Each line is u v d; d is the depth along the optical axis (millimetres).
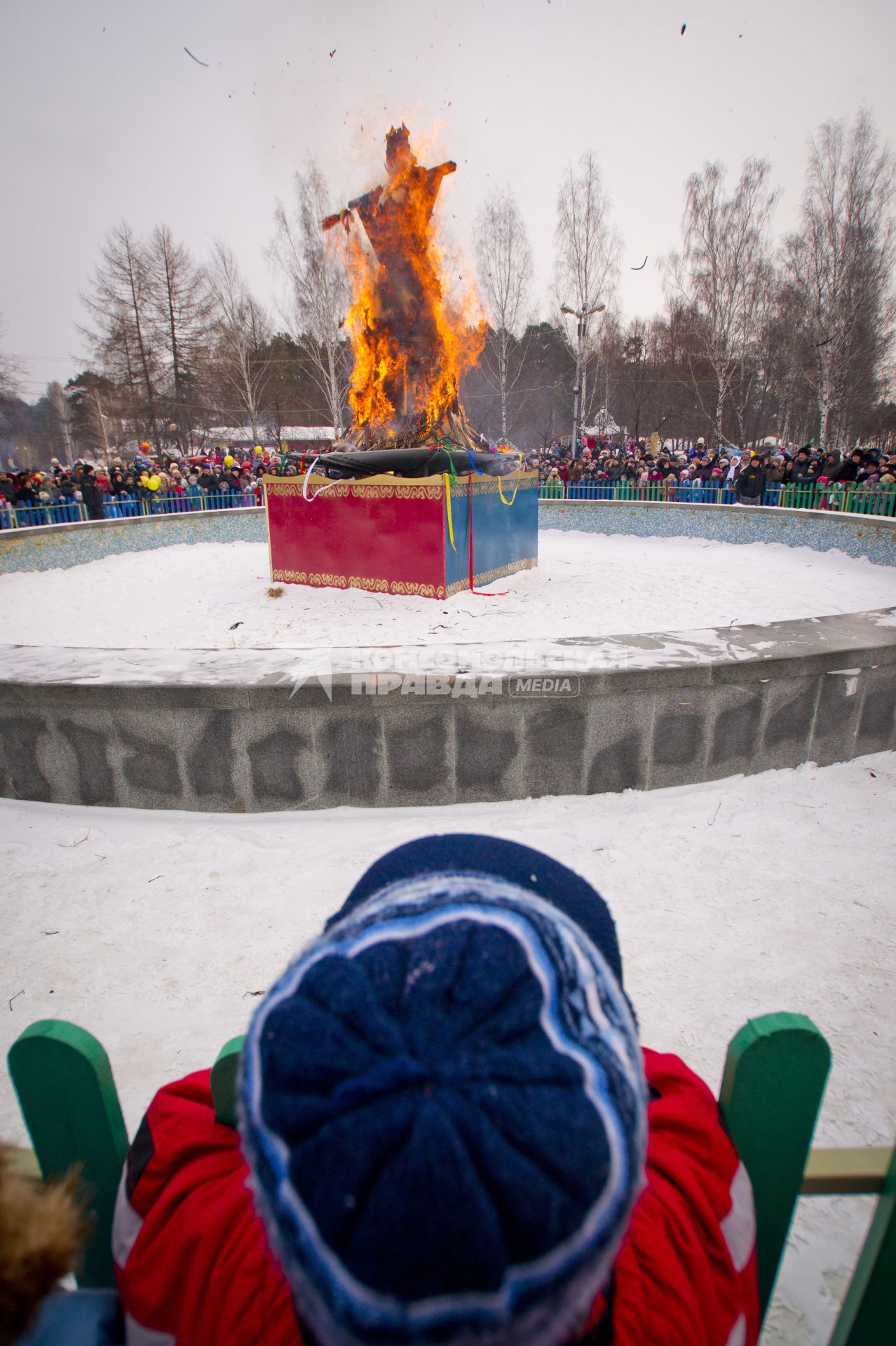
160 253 39688
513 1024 474
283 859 3148
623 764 3635
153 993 2326
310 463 8859
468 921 543
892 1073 1932
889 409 33281
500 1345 362
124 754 3582
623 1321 627
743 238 26062
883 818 3342
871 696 3912
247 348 34500
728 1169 827
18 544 11984
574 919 656
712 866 2980
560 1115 428
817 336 26125
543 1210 374
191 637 6961
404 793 3586
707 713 3635
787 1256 1463
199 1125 894
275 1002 531
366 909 595
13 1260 449
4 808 3684
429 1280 357
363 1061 455
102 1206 1051
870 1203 1595
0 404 39031
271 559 9609
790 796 3576
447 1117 400
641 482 18484
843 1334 1018
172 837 3365
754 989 2266
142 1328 708
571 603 8172
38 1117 1002
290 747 3518
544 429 40469
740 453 23078
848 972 2342
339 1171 391
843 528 12195
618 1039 516
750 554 13195
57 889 2941
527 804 3584
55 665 3805
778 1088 972
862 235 24906
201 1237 712
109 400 45219
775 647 3832
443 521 8094
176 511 17781
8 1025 2193
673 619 7305
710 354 28188
